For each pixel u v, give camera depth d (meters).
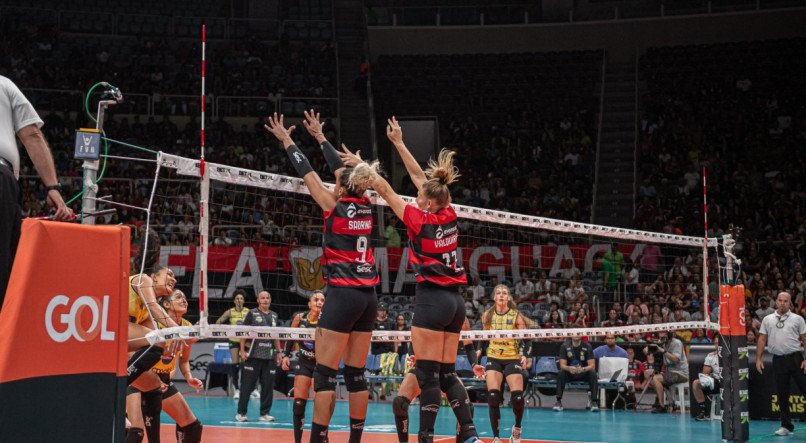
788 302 10.20
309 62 27.55
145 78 25.27
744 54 26.61
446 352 5.52
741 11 27.06
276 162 23.45
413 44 29.45
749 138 23.88
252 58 27.17
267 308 10.98
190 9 29.31
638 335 14.84
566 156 24.53
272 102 25.59
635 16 28.34
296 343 10.78
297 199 19.42
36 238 2.82
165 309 6.14
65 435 2.89
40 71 24.44
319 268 15.96
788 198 21.06
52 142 22.56
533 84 27.55
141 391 5.57
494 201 22.31
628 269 18.33
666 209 21.58
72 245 2.95
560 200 22.44
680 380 13.02
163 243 17.77
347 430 10.10
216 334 5.61
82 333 2.98
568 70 27.78
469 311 16.48
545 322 13.88
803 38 26.39
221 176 5.75
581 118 25.80
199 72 26.44
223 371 15.65
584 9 29.27
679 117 25.19
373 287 5.29
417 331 5.35
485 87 27.64
